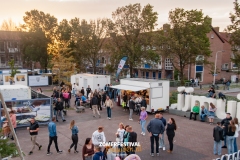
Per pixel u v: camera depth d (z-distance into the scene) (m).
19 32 53.69
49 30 49.94
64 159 10.55
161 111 20.48
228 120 11.66
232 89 33.94
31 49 47.56
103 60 46.47
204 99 17.62
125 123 16.72
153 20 31.64
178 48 26.84
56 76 32.62
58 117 18.38
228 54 51.31
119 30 32.78
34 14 49.56
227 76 48.62
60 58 32.69
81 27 40.34
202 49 27.45
